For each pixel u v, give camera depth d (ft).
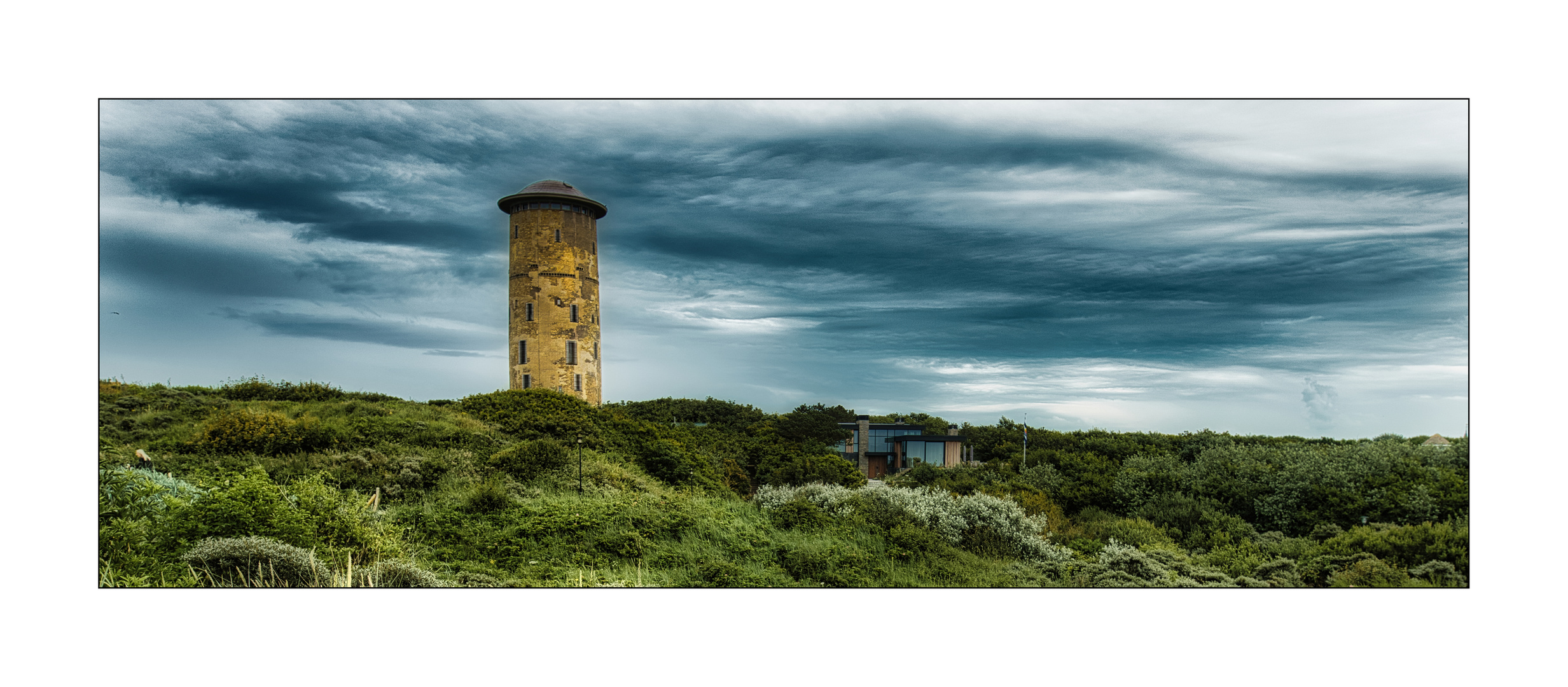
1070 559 70.28
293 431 78.33
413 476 71.92
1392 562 61.16
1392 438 124.16
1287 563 63.82
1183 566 66.80
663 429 134.62
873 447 189.57
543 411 118.83
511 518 62.03
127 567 38.83
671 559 56.59
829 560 59.26
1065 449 156.04
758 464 136.87
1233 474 105.60
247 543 40.01
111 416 80.43
